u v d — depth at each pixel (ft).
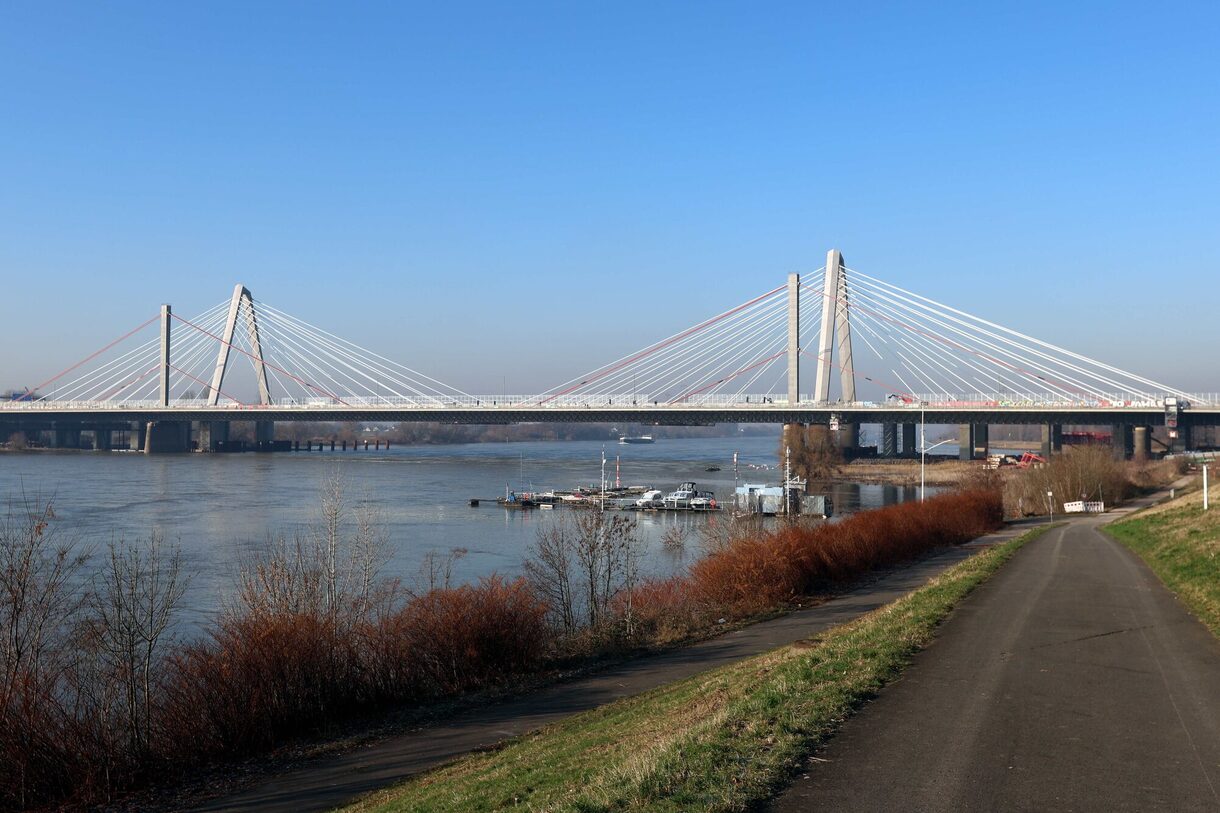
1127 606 90.89
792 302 525.34
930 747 43.93
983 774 40.19
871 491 431.43
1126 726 47.60
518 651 97.96
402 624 94.73
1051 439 558.56
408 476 492.95
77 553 182.80
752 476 535.19
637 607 124.77
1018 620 82.17
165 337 636.48
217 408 601.62
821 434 518.78
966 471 477.36
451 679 92.68
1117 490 361.30
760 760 41.57
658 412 525.75
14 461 558.97
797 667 64.13
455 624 94.48
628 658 102.27
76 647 84.17
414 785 60.39
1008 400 497.46
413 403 587.68
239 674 76.95
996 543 221.05
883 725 47.70
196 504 311.27
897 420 513.45
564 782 47.14
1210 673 60.18
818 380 514.27
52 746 66.90
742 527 180.55
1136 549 161.68
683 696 70.44
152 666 87.81
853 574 156.56
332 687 82.99
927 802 36.91
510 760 60.95
